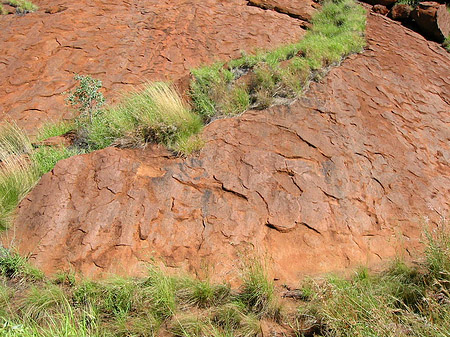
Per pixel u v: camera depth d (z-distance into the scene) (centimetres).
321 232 392
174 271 344
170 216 387
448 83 768
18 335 250
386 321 244
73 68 835
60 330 267
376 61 721
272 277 351
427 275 311
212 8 1050
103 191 410
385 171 482
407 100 646
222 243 368
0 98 761
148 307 294
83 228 376
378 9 1104
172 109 489
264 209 401
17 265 338
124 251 358
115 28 967
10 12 1033
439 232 348
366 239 399
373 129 542
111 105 705
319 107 544
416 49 870
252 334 278
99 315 290
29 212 400
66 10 1021
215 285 322
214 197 407
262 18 1014
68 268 346
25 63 841
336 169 459
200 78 579
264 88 562
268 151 464
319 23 980
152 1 1099
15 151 538
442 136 595
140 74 820
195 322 282
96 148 509
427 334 231
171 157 449
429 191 475
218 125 496
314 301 293
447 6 1152
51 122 707
